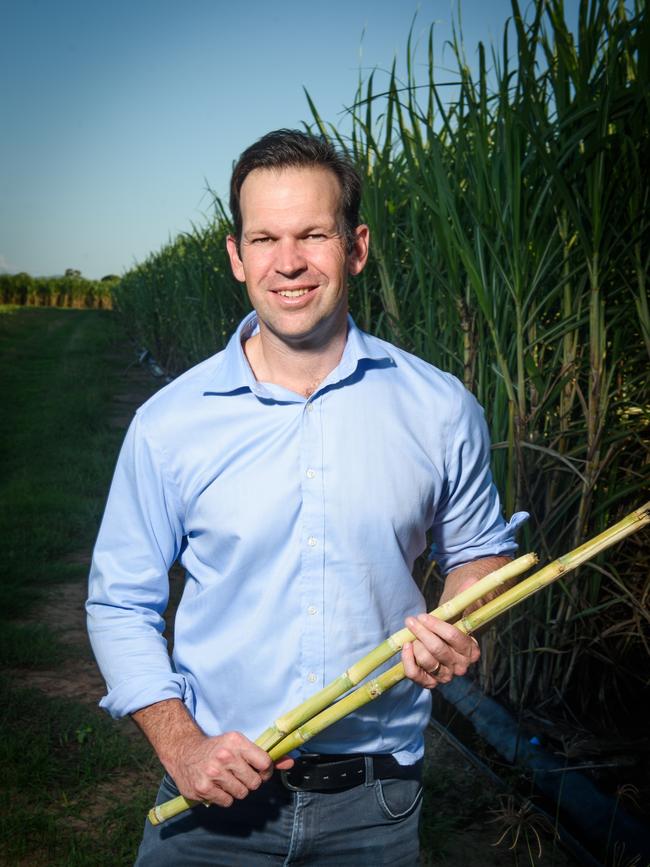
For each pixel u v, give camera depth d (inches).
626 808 115.0
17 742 137.4
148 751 140.2
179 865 60.7
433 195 140.2
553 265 132.2
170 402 61.9
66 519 280.7
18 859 110.9
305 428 59.8
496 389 138.6
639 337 132.6
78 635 193.5
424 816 117.6
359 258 65.9
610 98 114.1
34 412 510.3
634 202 116.8
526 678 137.6
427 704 63.4
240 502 59.5
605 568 134.0
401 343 157.2
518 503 132.9
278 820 59.2
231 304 295.0
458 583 65.7
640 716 140.9
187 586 64.0
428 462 62.6
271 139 59.5
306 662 59.1
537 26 117.3
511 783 123.9
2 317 1491.1
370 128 149.8
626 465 137.3
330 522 59.2
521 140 129.9
